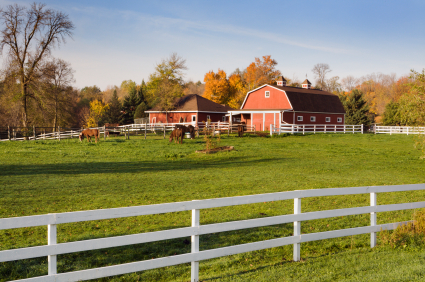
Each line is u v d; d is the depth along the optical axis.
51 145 26.41
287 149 26.08
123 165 18.97
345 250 6.85
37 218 4.12
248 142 29.91
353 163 19.89
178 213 9.41
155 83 67.81
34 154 22.34
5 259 3.94
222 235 7.77
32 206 9.62
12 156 21.47
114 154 22.98
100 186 12.86
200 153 23.20
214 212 9.53
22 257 4.04
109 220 8.65
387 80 108.31
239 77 80.38
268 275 5.41
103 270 4.55
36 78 41.00
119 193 11.59
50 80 43.00
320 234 6.30
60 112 47.44
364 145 28.83
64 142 28.20
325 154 23.81
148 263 4.82
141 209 4.74
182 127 30.02
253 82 80.25
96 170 17.08
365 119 58.00
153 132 43.62
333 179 14.72
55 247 4.25
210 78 77.06
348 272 5.47
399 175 15.96
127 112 72.94
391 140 32.94
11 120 45.12
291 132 37.31
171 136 28.30
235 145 27.56
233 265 6.14
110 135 37.50
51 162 19.48
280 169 17.75
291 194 5.93
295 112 44.16
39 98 41.66
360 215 9.52
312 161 20.72
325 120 47.91
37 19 40.06
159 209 4.85
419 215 7.36
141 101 72.75
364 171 17.17
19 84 41.94
